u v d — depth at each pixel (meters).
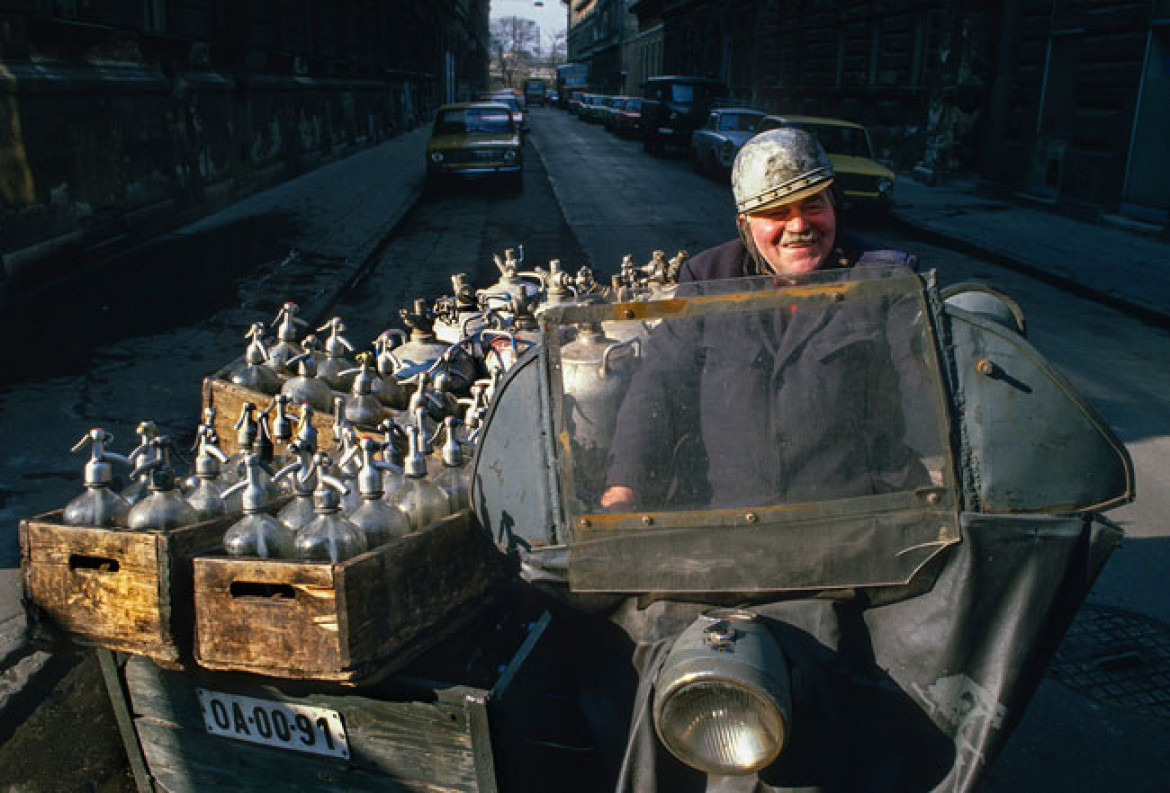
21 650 3.29
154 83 11.25
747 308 1.95
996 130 18.25
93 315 7.82
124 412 5.73
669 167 24.70
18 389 6.05
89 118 9.51
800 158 2.22
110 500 2.10
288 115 18.20
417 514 2.18
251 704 2.08
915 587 1.84
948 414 1.85
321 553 1.90
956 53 19.42
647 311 1.97
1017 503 1.85
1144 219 14.07
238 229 12.30
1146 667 3.51
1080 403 1.85
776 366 1.91
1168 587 4.13
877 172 15.62
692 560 1.89
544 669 2.16
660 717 1.63
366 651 1.89
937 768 1.84
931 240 14.38
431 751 1.97
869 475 1.86
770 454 1.89
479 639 2.40
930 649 1.82
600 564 1.93
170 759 2.23
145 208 11.10
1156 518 4.83
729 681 1.58
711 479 1.90
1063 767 2.96
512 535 2.06
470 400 3.02
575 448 1.96
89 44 9.55
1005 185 17.95
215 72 13.91
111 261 9.76
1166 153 13.62
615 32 80.94
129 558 1.97
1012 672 1.79
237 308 8.32
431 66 46.09
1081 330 8.99
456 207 16.58
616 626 2.05
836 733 1.76
